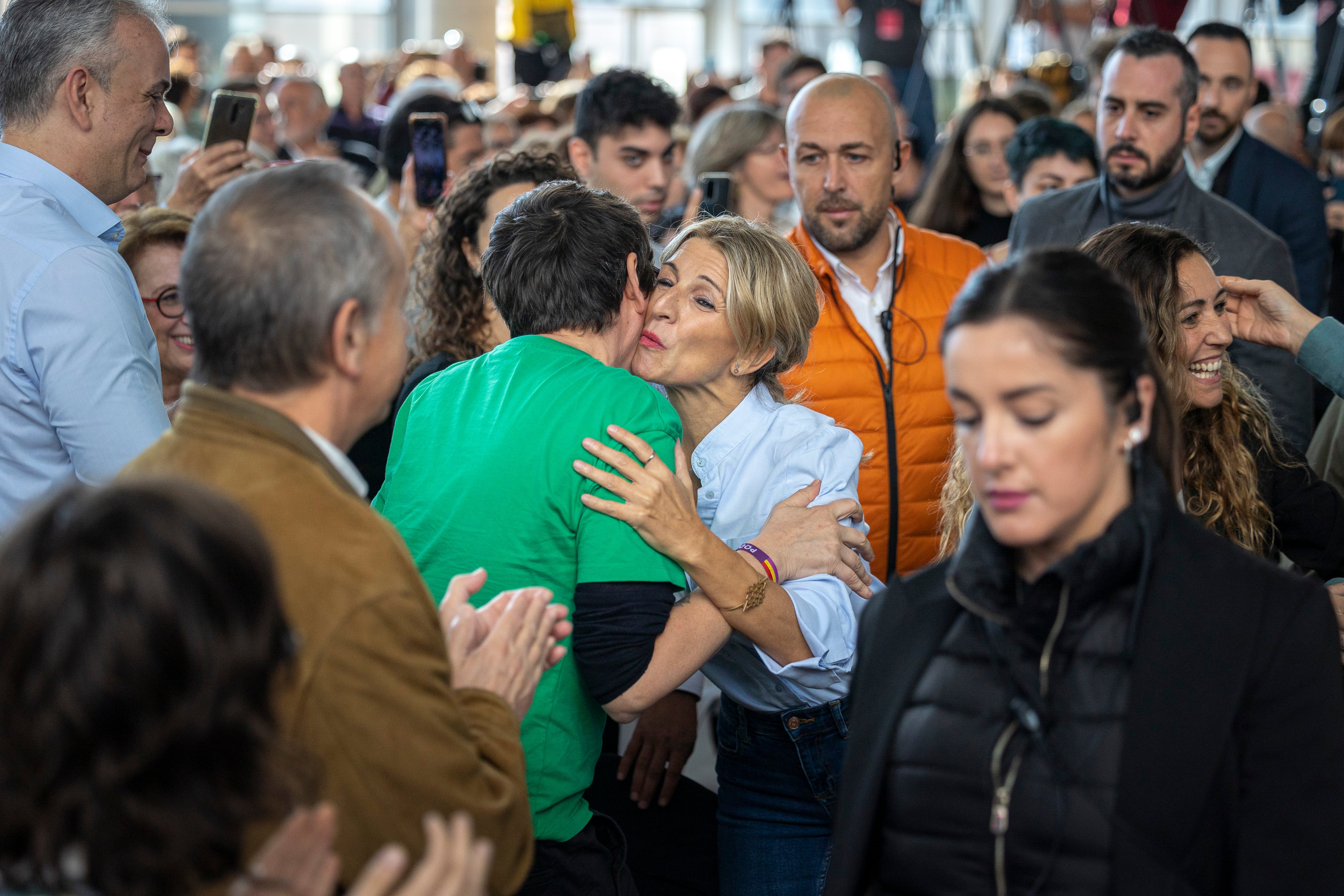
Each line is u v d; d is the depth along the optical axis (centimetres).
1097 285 114
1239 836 114
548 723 162
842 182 266
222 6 1184
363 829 109
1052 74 684
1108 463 114
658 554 162
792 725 190
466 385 175
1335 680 114
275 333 113
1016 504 112
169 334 230
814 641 177
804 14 1313
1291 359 272
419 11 1168
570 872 168
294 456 113
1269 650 113
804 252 276
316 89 545
